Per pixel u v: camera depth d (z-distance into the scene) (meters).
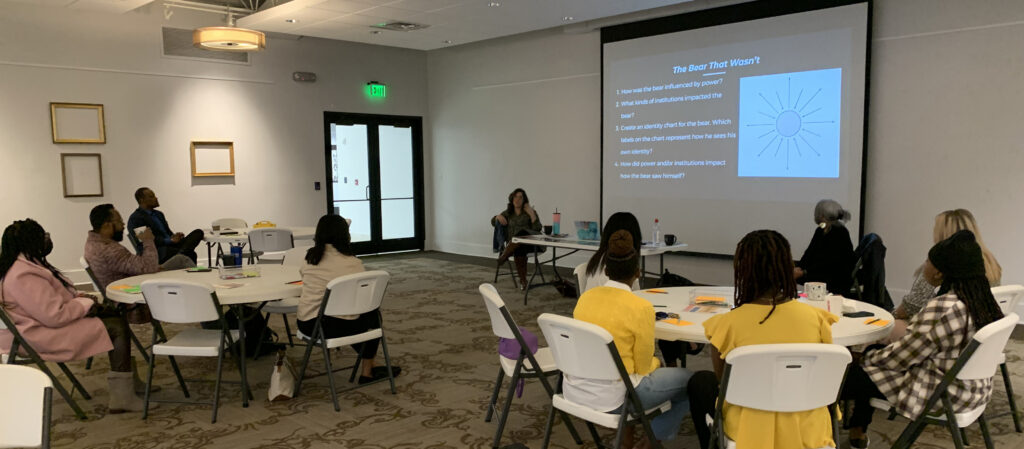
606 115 8.30
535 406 3.87
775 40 6.86
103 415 3.75
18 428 1.94
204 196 8.91
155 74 8.41
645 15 7.82
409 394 4.09
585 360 2.55
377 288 3.87
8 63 7.45
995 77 5.68
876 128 6.40
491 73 9.90
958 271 2.59
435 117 10.91
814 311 2.33
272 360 4.82
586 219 8.85
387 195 10.75
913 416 2.61
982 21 5.71
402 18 7.58
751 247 2.31
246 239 7.12
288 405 3.90
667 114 7.75
